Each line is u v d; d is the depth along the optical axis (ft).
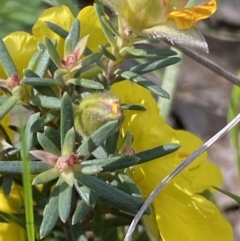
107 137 0.46
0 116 0.46
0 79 0.47
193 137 0.58
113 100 0.43
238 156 0.69
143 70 0.50
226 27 1.26
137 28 0.48
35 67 0.48
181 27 0.46
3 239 0.52
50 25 0.50
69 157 0.43
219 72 0.64
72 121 0.44
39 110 0.49
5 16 0.79
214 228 0.51
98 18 0.49
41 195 0.53
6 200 0.54
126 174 0.48
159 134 0.50
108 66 0.50
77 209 0.46
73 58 0.47
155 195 0.48
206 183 0.57
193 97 1.17
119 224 0.55
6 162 0.45
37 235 0.54
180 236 0.50
